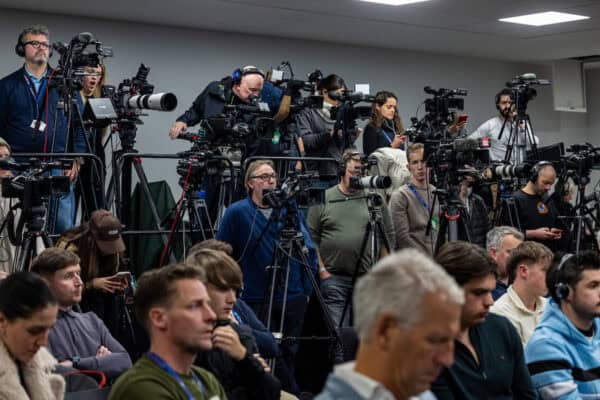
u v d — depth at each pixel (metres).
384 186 5.33
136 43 8.52
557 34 9.74
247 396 3.12
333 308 5.50
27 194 4.48
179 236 5.74
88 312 4.10
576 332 3.38
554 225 6.66
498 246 4.52
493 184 6.86
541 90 12.22
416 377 1.72
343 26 8.96
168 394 2.48
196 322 2.53
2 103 5.87
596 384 3.38
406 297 1.70
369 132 7.45
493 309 4.00
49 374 2.86
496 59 11.51
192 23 8.62
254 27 8.90
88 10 7.96
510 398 3.00
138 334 4.39
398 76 10.50
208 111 6.69
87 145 5.54
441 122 6.40
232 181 5.57
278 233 5.02
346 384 1.72
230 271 3.20
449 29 9.29
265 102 6.52
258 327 4.02
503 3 8.07
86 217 5.55
